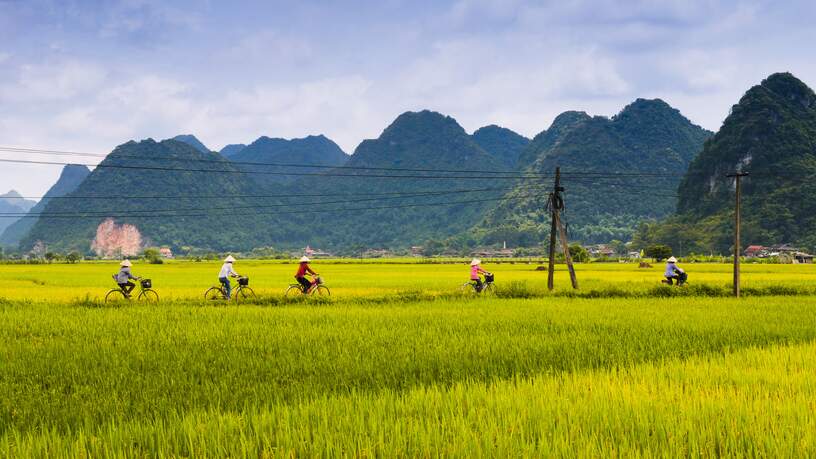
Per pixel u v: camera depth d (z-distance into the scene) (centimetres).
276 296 2227
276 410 679
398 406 691
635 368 915
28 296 2670
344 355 1051
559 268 6944
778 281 3388
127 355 1077
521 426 602
